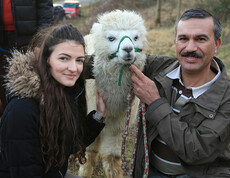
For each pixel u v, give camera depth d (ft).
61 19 36.76
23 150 4.79
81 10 44.01
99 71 6.78
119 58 6.13
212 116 5.38
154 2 47.57
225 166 5.97
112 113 7.20
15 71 4.93
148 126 6.25
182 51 5.63
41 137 4.97
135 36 6.41
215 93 5.51
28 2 9.24
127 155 10.09
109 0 40.88
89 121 6.46
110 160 8.09
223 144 5.65
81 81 6.07
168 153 5.91
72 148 5.88
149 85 5.78
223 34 25.08
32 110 4.86
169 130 5.40
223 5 30.83
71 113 5.34
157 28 32.99
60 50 4.97
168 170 6.00
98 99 6.82
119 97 6.87
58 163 5.25
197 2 36.19
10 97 5.03
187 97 5.82
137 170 6.33
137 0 46.91
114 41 6.38
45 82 4.95
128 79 6.66
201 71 5.71
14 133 4.74
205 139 5.27
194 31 5.38
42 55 5.05
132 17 6.49
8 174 5.09
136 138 6.21
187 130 5.40
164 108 5.54
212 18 5.48
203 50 5.42
